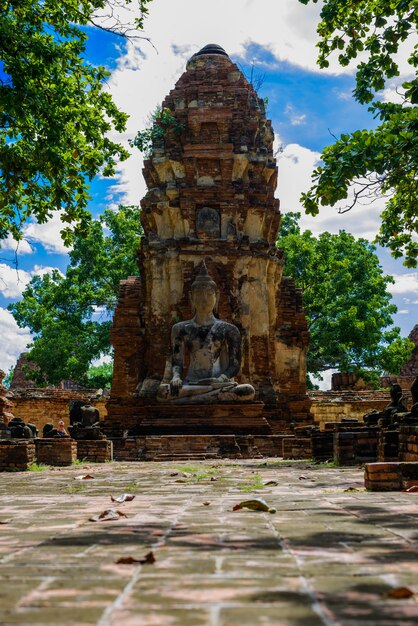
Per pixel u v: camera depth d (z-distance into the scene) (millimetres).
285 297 32938
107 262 44125
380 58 14758
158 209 31062
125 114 16656
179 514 6281
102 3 14734
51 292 45000
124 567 3658
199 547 4297
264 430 25609
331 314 43344
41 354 42312
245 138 31047
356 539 4512
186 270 29797
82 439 21156
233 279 29922
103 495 8734
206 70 32094
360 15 15359
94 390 39562
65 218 16594
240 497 8078
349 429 16359
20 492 9414
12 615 2688
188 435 23609
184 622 2572
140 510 6691
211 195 30484
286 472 13602
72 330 43594
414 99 13836
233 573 3465
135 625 2535
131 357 31062
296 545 4312
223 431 25516
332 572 3461
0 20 13875
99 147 16359
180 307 29703
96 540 4664
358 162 12445
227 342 27656
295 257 43156
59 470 15852
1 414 24906
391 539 4492
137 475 13453
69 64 15523
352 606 2793
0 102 13289
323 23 15641
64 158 15711
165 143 31406
